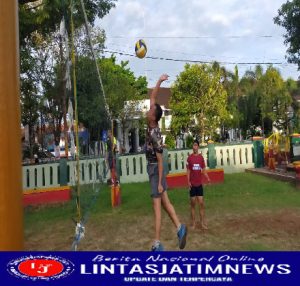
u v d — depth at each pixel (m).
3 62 3.09
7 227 3.04
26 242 8.22
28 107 23.56
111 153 12.71
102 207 11.63
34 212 11.56
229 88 45.34
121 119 36.44
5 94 3.08
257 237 7.85
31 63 19.48
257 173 16.84
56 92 23.12
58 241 8.19
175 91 38.34
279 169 16.73
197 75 37.50
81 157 13.70
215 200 11.77
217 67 38.69
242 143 18.33
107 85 30.97
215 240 7.77
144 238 8.14
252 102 46.00
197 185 8.77
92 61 14.88
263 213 9.84
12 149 3.10
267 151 18.12
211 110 37.66
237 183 14.73
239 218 9.43
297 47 21.83
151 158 5.10
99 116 14.63
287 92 44.62
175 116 38.16
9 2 3.14
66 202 12.57
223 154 17.94
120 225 9.31
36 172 15.02
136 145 42.25
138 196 13.15
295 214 9.66
